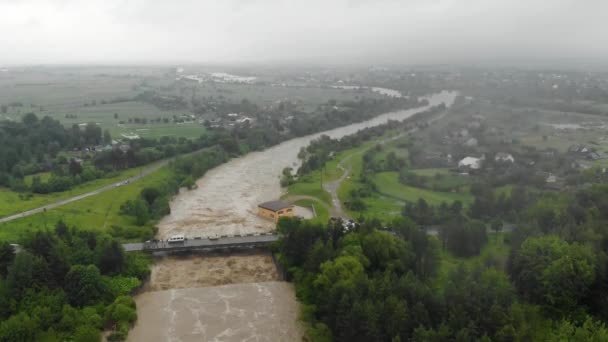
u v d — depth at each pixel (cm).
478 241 16862
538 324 11856
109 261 15475
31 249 14700
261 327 13712
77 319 12762
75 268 13912
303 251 16400
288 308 14738
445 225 18425
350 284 12469
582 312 12162
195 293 15625
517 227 17275
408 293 11850
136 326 13612
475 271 13050
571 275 12494
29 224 19388
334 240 16538
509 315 10831
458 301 11319
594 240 14638
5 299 12825
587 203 19250
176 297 15338
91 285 13800
